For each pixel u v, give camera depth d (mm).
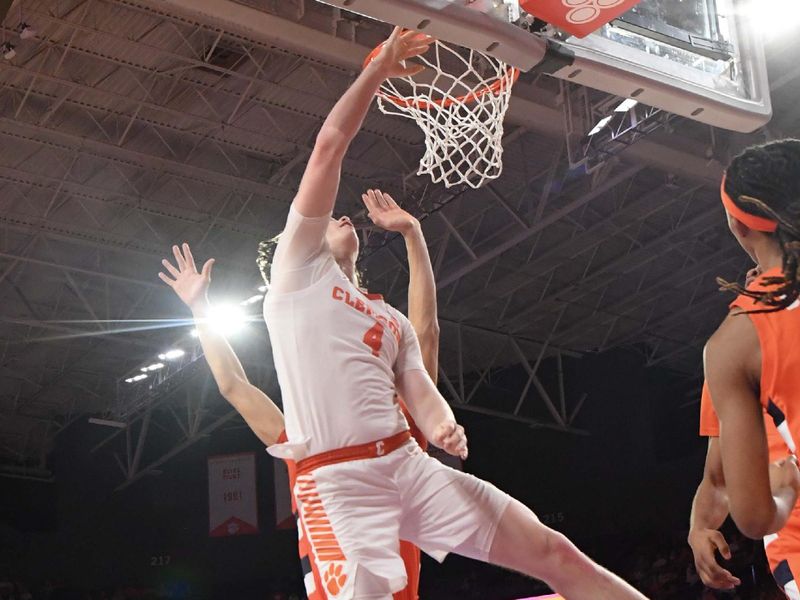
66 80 12789
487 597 20500
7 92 13211
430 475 2830
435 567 21391
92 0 11641
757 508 2172
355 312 2896
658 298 19219
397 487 2805
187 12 11680
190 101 13633
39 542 22531
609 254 17828
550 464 21406
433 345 3605
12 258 16250
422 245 3758
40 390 21281
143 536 22672
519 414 21812
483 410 19844
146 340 19438
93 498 22875
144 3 11547
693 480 20078
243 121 14039
